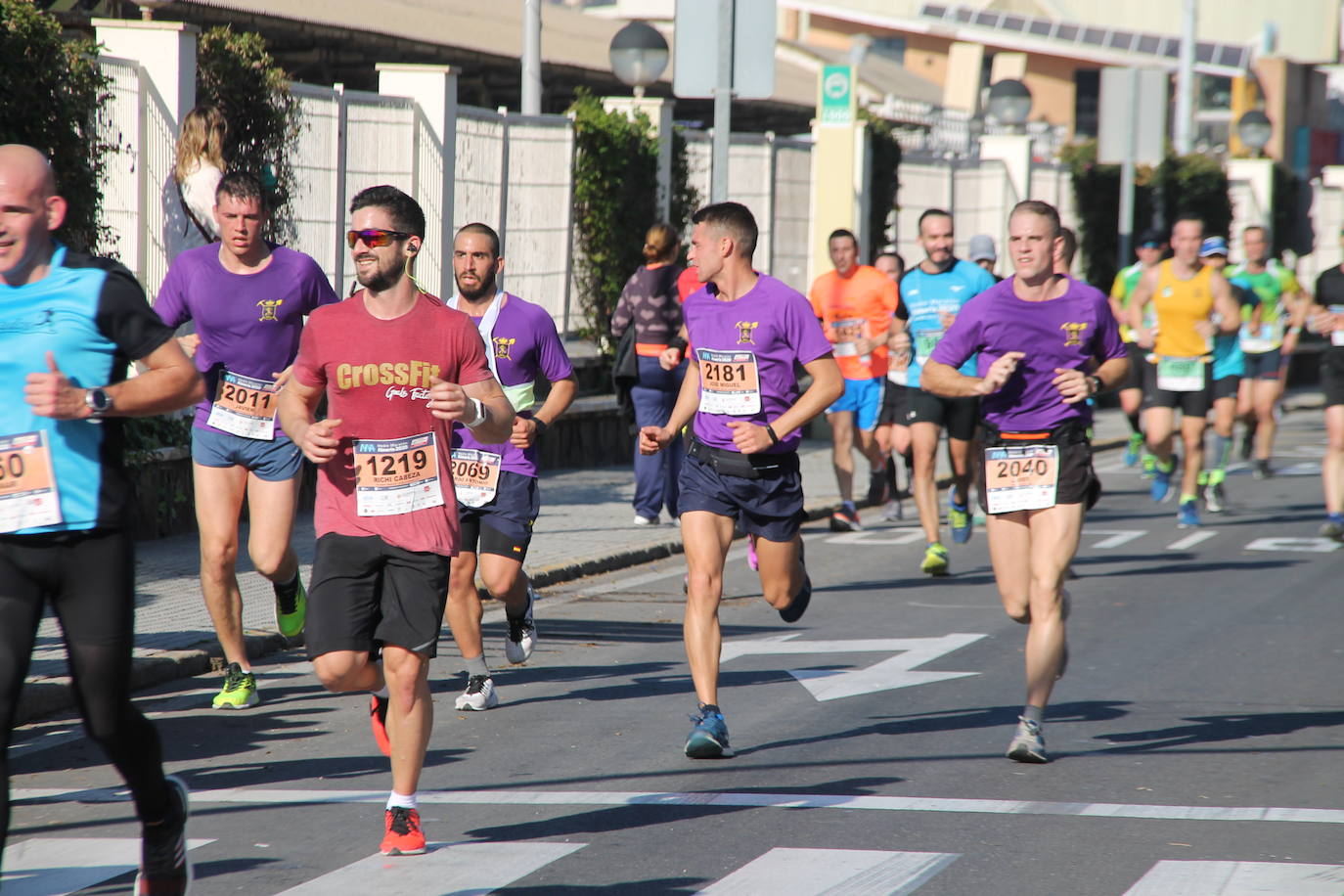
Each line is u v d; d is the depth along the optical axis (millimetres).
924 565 31891
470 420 14359
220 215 19688
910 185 64938
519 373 20844
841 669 23250
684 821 15820
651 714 20484
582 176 46062
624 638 25672
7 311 12328
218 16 46812
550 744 18938
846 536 37750
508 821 15820
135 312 12430
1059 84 157375
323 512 14742
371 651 14836
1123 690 22000
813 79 89438
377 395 14422
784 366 18562
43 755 18328
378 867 14352
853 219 56219
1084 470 18281
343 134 35906
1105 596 29609
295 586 21172
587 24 76375
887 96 100875
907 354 32344
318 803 16391
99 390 12055
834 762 18109
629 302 35562
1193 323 38469
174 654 22281
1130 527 39250
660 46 48219
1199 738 19312
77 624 12328
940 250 32219
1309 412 79312
